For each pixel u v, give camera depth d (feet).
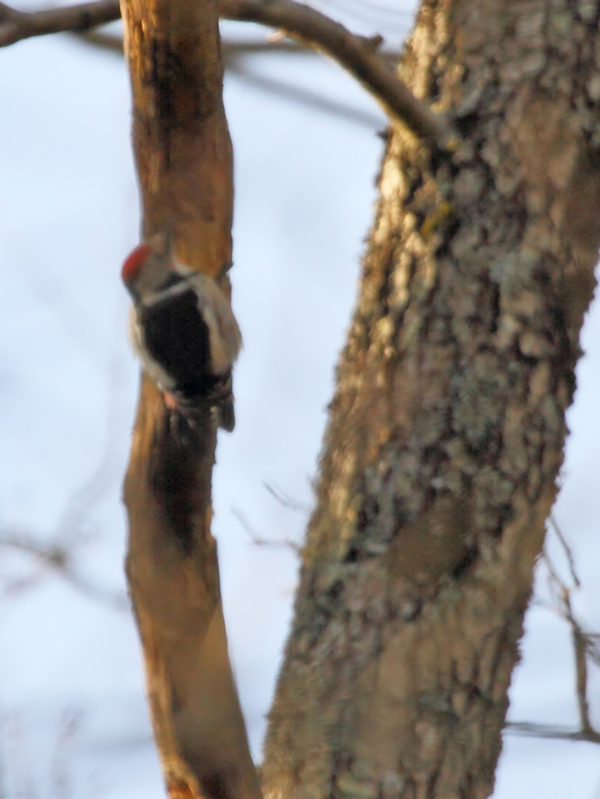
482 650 22.52
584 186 25.04
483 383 24.16
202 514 25.07
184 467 25.16
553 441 24.16
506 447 23.75
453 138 25.64
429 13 27.61
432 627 22.52
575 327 24.75
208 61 27.32
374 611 23.12
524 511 23.50
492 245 24.90
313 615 24.04
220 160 29.04
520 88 25.61
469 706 22.33
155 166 29.14
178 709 23.77
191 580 24.54
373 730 22.16
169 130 28.50
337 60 25.23
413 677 22.31
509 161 25.22
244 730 22.90
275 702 23.56
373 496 24.16
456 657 22.39
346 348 26.73
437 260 25.27
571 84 25.53
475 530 23.08
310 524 25.25
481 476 23.58
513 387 24.13
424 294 25.23
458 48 26.50
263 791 23.09
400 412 24.43
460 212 25.32
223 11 26.02
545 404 24.20
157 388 26.96
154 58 27.35
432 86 26.61
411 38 28.09
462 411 24.03
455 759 22.08
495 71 25.88
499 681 22.70
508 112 25.53
